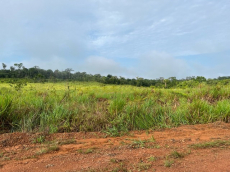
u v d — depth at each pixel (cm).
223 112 586
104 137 426
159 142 388
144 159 298
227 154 322
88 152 330
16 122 473
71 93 786
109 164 279
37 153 322
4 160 297
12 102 507
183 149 344
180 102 735
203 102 634
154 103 662
